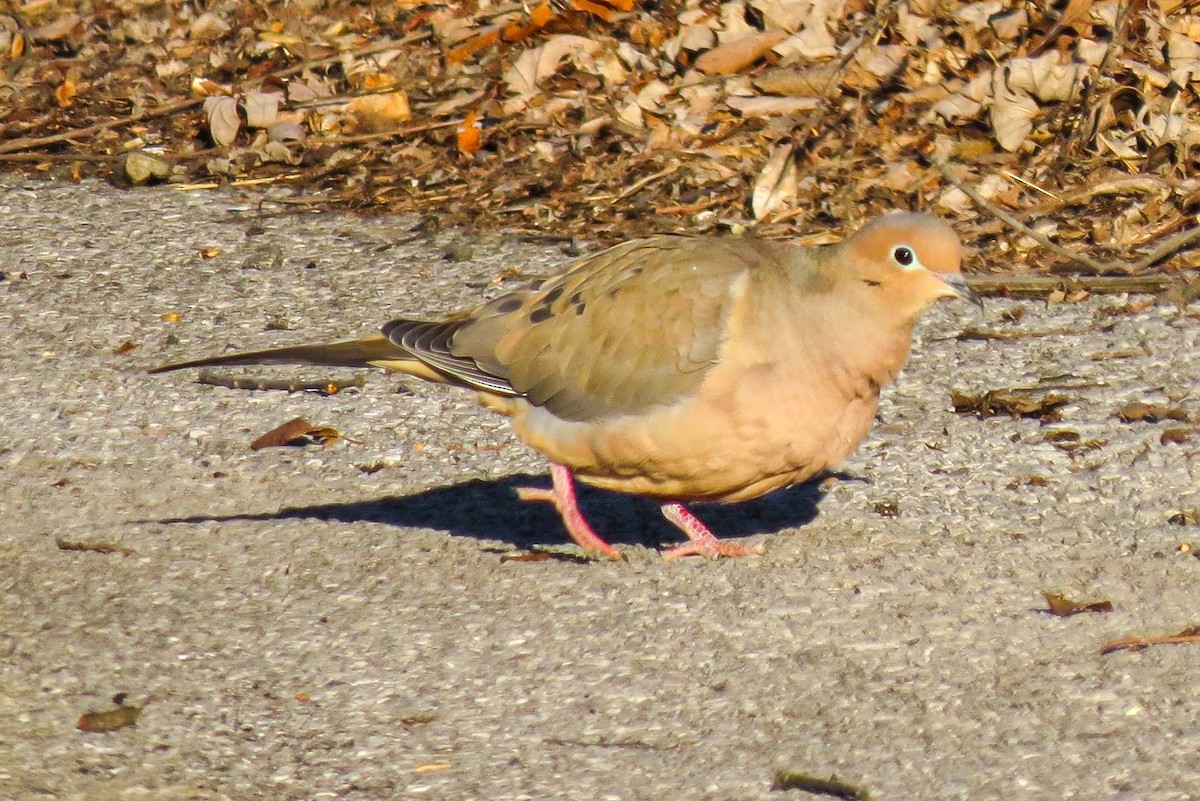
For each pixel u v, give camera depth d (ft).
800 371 31.50
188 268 52.65
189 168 61.62
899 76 58.18
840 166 55.06
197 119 65.05
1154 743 26.27
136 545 35.09
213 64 68.39
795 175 54.34
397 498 37.47
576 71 61.67
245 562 34.22
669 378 31.78
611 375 32.32
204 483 38.24
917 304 31.50
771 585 32.53
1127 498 35.76
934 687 28.32
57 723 27.84
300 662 29.91
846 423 32.35
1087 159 54.19
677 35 61.41
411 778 26.02
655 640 30.40
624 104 59.26
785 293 31.76
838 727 27.17
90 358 45.62
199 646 30.60
